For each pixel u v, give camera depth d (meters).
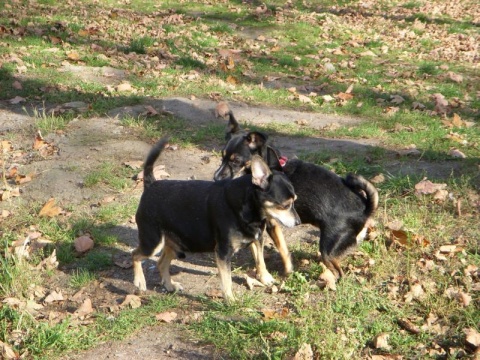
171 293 4.34
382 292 4.27
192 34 8.05
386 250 4.47
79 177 5.12
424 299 4.20
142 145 5.45
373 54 7.81
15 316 4.16
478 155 5.22
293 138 5.54
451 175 4.97
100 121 5.71
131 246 4.63
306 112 5.98
